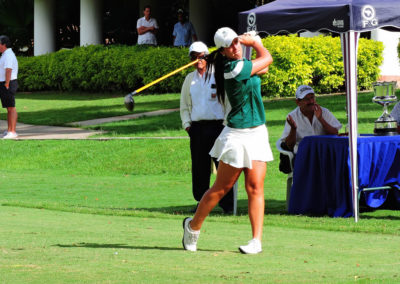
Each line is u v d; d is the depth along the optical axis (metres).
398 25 12.10
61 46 54.12
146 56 37.34
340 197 12.46
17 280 6.78
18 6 51.97
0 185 18.00
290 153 13.22
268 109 28.66
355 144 11.99
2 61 25.45
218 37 8.47
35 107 35.47
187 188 17.47
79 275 7.04
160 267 7.53
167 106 31.98
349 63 11.96
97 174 20.67
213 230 10.73
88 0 43.97
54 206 13.65
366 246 9.13
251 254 8.47
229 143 8.59
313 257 8.25
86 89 41.97
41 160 22.39
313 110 13.10
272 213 13.18
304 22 12.44
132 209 13.57
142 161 21.25
